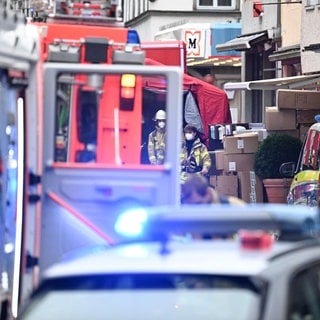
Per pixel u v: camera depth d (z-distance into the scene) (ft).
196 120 159.84
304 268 40.57
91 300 38.96
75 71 74.90
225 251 41.83
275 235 59.31
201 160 144.56
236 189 158.30
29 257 72.79
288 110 158.81
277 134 154.51
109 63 81.82
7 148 74.13
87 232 73.87
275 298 37.27
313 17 193.26
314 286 40.88
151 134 119.34
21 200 73.26
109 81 81.87
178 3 363.76
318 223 43.14
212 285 38.11
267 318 36.55
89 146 78.38
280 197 150.20
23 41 70.90
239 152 157.58
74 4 91.56
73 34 88.89
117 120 81.87
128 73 74.79
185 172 140.97
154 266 39.32
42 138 74.28
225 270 38.37
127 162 82.94
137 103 82.64
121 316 38.17
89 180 74.13
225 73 312.91
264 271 38.29
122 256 41.57
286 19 232.32
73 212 74.02
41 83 73.36
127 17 422.00
